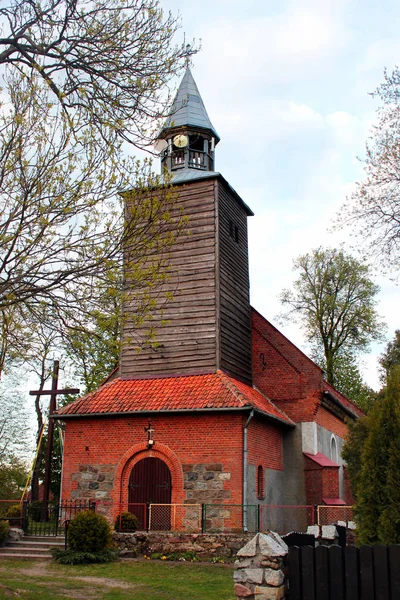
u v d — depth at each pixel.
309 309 42.06
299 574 8.77
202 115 27.05
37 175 11.52
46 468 25.75
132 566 16.19
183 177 25.16
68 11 12.35
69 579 14.23
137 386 22.48
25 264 11.54
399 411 11.05
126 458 20.98
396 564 8.20
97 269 12.04
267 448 22.36
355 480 12.38
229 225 25.14
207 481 19.84
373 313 40.72
